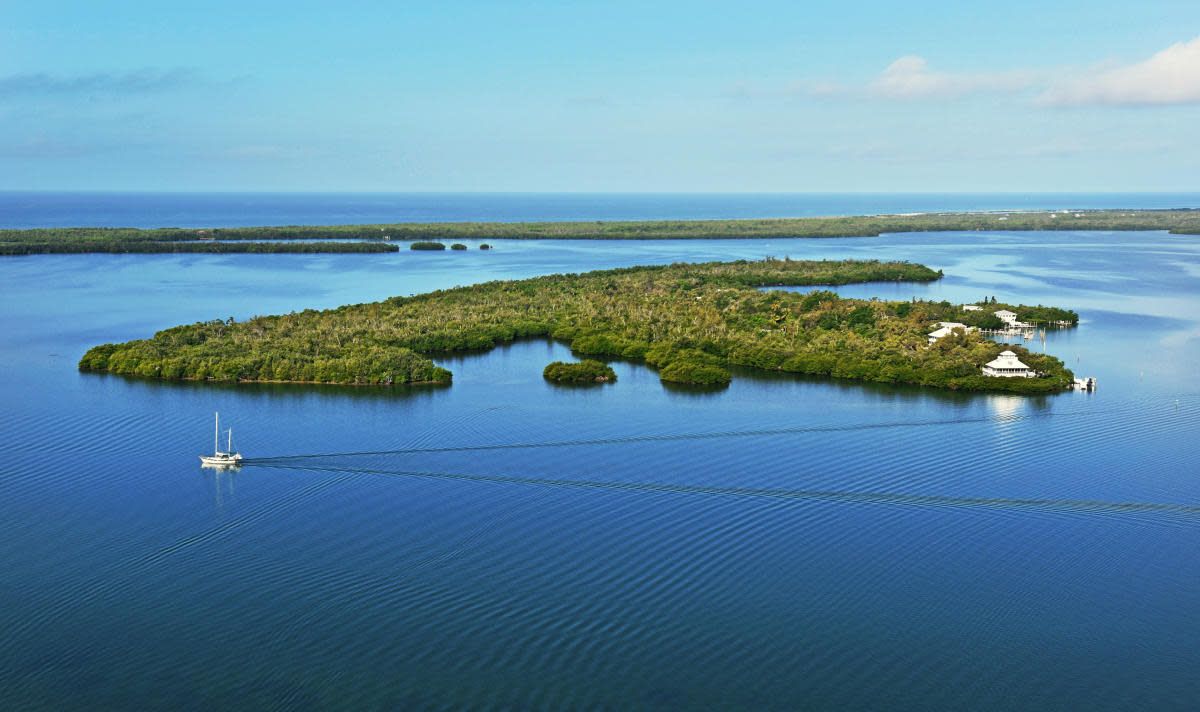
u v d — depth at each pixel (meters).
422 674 83.38
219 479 134.75
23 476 135.25
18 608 95.44
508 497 127.56
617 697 79.81
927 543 111.62
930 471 138.38
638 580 101.69
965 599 97.25
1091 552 108.94
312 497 127.62
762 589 99.31
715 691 80.69
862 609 95.12
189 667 84.81
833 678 82.75
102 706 78.88
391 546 110.81
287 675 83.44
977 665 85.00
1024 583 100.88
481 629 90.88
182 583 101.19
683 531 115.38
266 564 105.81
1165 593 98.75
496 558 107.25
